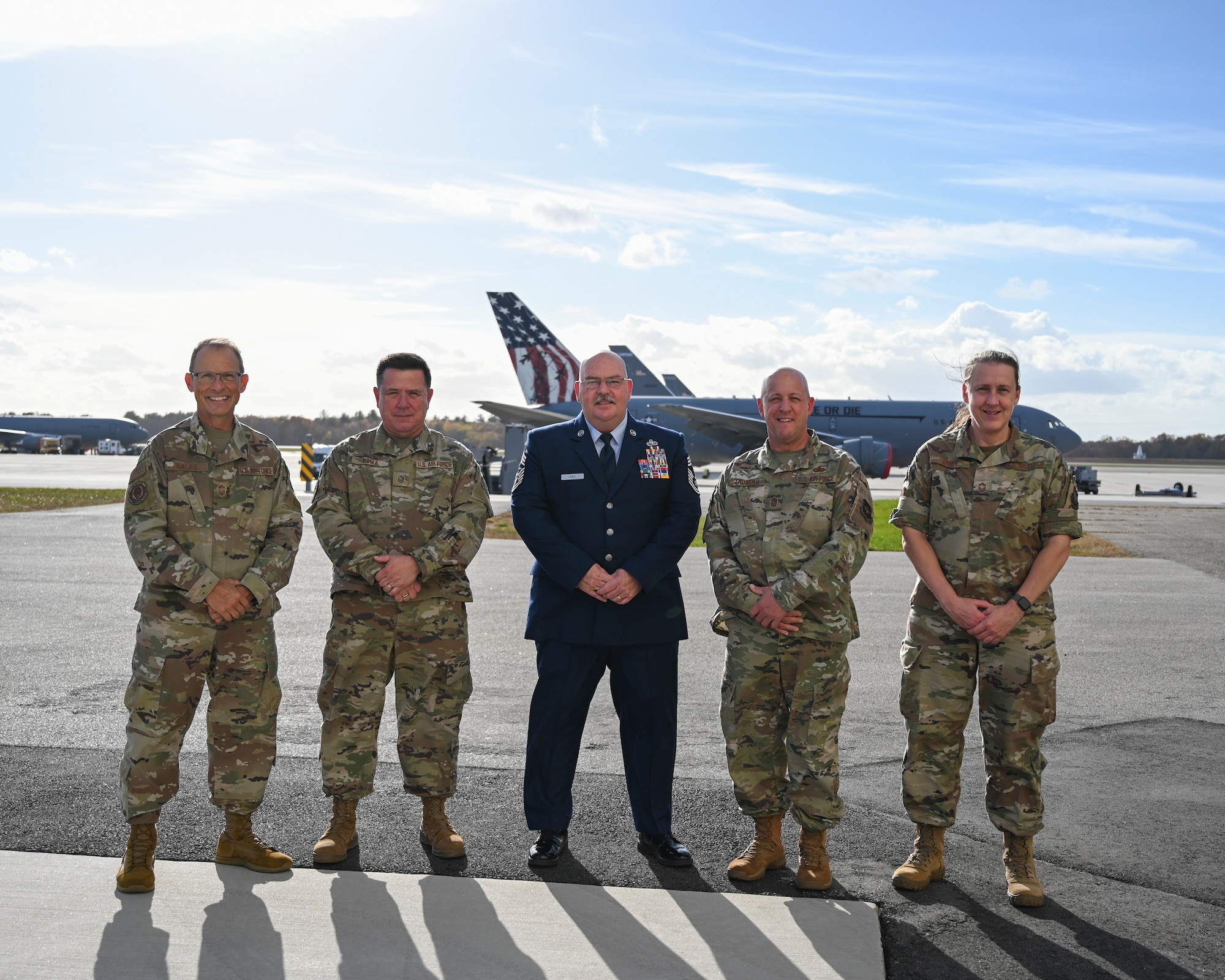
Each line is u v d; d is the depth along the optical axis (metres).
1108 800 4.29
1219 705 5.95
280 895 3.25
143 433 92.88
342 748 3.63
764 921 3.12
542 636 3.84
